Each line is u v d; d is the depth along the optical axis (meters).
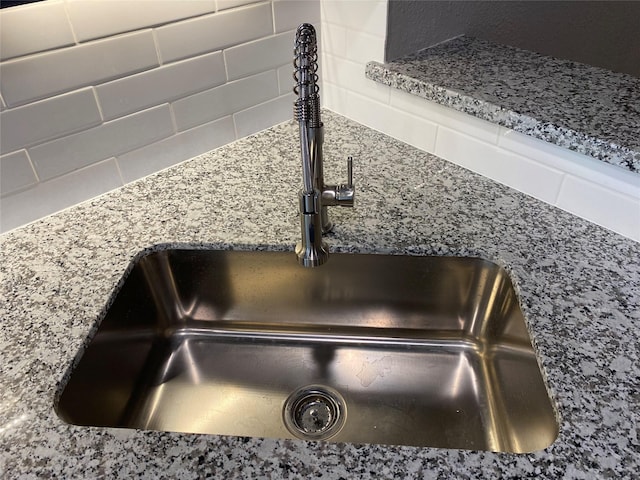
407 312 0.94
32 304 0.76
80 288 0.79
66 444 0.57
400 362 0.92
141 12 0.90
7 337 0.71
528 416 0.72
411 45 1.12
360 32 1.10
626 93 0.93
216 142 1.14
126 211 0.95
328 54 1.21
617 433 0.56
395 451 0.55
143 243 0.87
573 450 0.54
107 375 0.77
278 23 1.10
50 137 0.89
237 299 0.96
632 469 0.52
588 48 1.92
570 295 0.74
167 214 0.94
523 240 0.85
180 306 0.96
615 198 0.83
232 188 1.00
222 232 0.89
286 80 1.19
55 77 0.85
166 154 1.06
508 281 0.80
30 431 0.58
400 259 0.87
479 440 0.79
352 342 0.96
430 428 0.81
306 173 0.70
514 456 0.54
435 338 0.94
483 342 0.90
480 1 1.24
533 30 1.58
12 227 0.91
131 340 0.84
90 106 0.91
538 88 0.96
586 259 0.80
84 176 0.96
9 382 0.64
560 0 1.60
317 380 0.90
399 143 1.13
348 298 0.94
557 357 0.64
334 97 1.26
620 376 0.62
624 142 0.78
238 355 0.94
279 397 0.87
